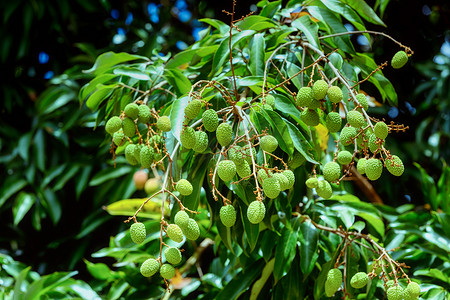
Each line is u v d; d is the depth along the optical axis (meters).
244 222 1.38
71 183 2.24
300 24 1.48
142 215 1.75
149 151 1.33
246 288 1.52
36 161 2.16
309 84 1.31
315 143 1.43
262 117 1.33
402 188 2.26
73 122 2.11
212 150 1.40
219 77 1.45
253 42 1.45
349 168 1.31
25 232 2.25
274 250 1.53
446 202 1.76
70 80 2.22
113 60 1.58
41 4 2.33
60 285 1.65
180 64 1.54
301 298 1.48
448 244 1.59
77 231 2.22
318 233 1.48
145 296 1.67
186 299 1.73
